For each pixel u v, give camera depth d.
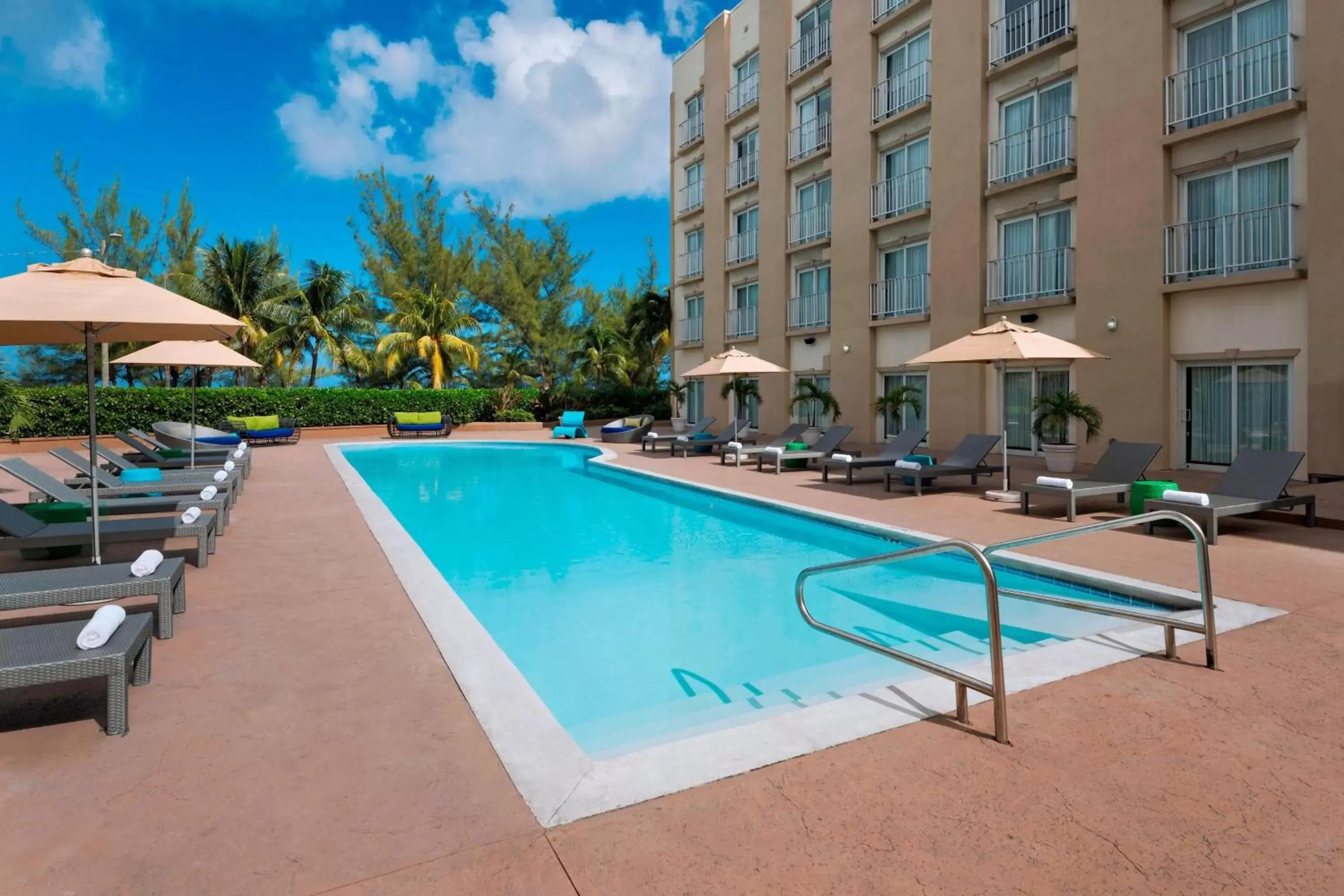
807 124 22.41
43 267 5.37
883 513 9.31
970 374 16.91
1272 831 2.51
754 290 25.30
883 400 17.80
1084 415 12.02
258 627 4.74
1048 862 2.35
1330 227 11.02
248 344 30.16
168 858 2.38
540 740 3.18
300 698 3.64
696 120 28.33
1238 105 12.24
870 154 19.69
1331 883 2.25
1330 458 11.09
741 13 25.30
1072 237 15.00
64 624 3.65
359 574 6.11
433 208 38.03
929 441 18.03
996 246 16.53
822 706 3.52
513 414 28.81
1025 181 15.37
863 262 19.95
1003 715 3.13
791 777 2.87
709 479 13.23
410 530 9.60
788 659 5.01
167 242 34.94
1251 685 3.73
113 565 4.77
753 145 25.34
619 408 32.56
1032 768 2.92
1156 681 3.79
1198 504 7.26
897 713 3.44
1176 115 12.99
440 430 25.66
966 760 2.99
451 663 4.07
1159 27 13.02
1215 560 6.46
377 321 36.97
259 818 2.61
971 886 2.23
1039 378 15.69
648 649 5.23
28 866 2.34
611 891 2.22
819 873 2.30
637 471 14.54
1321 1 11.07
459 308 38.34
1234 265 12.27
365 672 3.98
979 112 16.55
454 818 2.60
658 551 8.30
